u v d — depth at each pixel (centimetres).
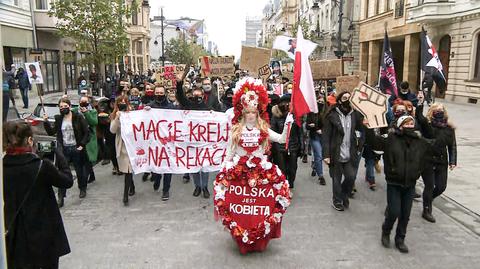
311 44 1020
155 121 762
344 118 695
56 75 2998
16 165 381
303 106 557
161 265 505
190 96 864
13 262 383
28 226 384
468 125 1645
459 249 560
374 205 739
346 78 1077
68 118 756
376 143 563
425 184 663
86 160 779
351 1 4209
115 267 500
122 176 937
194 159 775
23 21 2497
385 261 521
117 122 748
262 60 1397
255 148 545
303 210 708
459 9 2403
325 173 964
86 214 686
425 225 647
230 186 538
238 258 525
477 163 1042
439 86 1041
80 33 2067
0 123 246
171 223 644
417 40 3019
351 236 599
